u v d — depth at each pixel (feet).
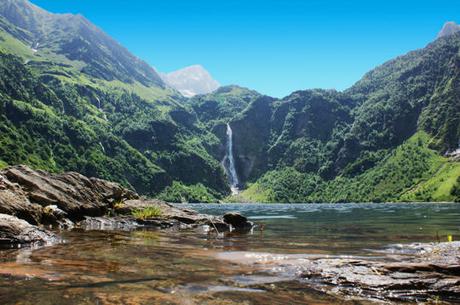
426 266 44.73
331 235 98.43
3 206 84.12
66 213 108.68
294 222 163.02
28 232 65.21
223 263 49.57
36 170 121.90
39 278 37.11
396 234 102.32
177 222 121.80
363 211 331.16
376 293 37.63
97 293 32.68
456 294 37.83
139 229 105.60
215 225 120.06
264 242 78.74
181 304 30.71
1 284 34.55
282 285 38.78
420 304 34.94
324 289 38.09
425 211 311.88
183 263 49.03
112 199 138.21
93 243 66.69
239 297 33.73
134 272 41.98
